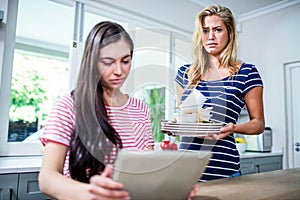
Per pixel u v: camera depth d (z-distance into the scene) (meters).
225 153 1.00
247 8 2.83
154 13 2.30
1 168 1.19
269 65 2.78
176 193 0.52
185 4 2.56
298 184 0.78
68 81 1.87
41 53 2.77
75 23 1.91
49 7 2.11
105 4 2.04
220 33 1.06
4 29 1.58
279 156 2.56
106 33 0.51
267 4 2.73
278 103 2.67
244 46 3.04
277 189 0.71
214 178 0.97
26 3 2.02
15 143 1.71
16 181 1.24
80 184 0.46
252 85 1.05
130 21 2.17
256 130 1.00
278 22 2.73
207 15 1.08
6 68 1.69
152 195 0.49
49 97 2.45
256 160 2.33
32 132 2.13
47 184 0.48
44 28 2.59
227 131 0.87
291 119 2.61
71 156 0.53
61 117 0.54
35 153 1.77
